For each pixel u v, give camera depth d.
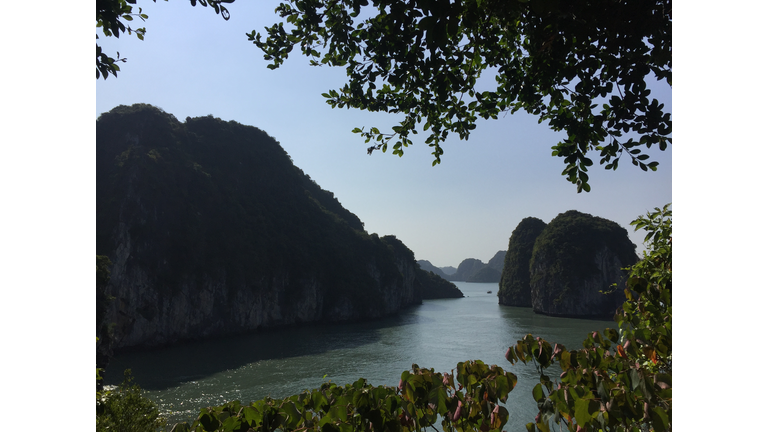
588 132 2.72
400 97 3.33
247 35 3.06
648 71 2.33
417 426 2.17
